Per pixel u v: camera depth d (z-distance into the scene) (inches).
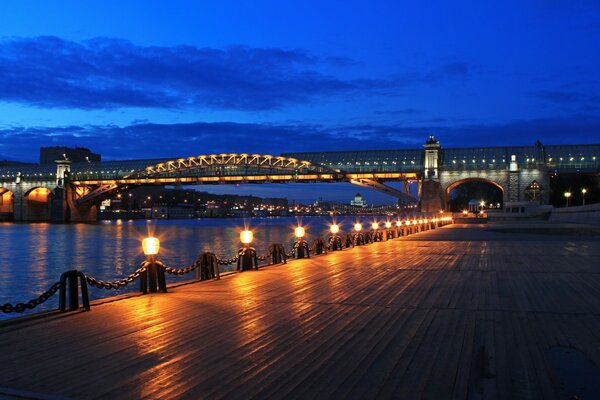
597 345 309.7
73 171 6707.7
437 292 520.1
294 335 340.5
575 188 5157.5
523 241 1433.3
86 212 6815.9
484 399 223.5
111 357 293.3
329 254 1024.2
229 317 401.1
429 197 4547.2
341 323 376.2
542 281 599.5
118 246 2881.4
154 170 5930.1
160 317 402.9
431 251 1087.0
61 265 1914.4
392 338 328.8
